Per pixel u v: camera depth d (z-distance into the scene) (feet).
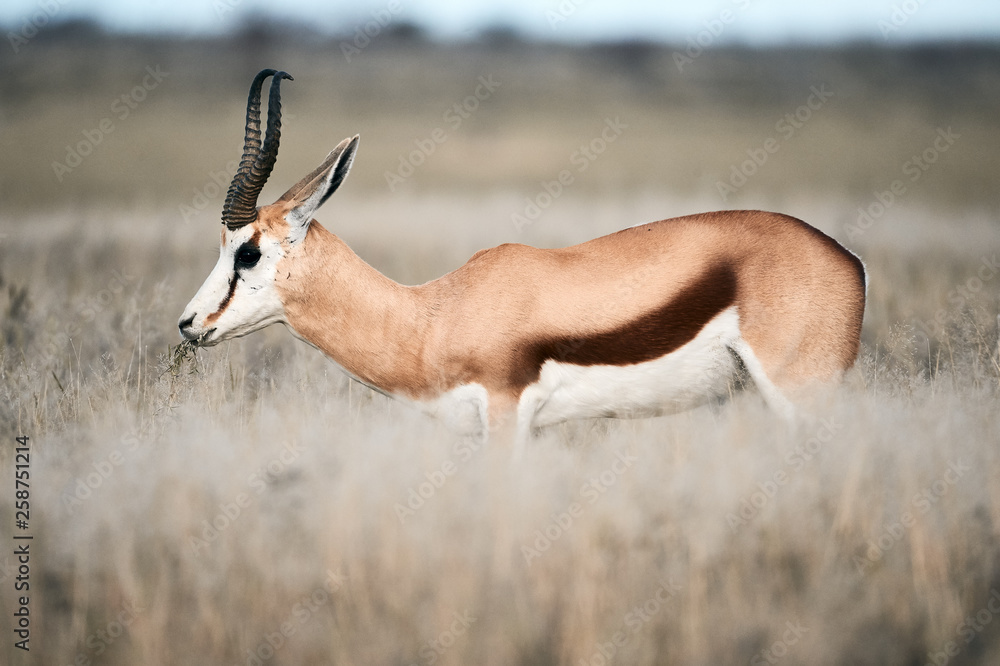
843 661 51.42
